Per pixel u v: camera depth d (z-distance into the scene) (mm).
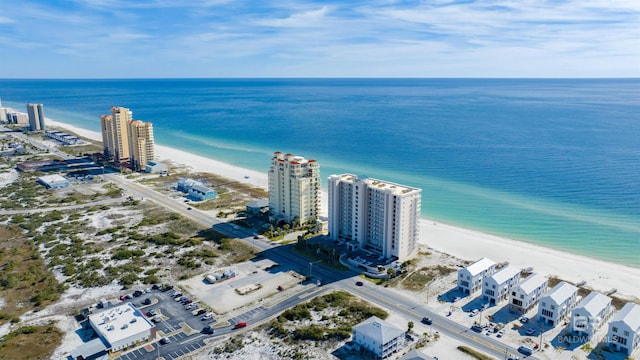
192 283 180250
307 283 180000
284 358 133875
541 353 135250
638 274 188875
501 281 163875
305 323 152000
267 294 171500
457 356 134125
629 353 134125
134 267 192250
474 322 152125
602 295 154875
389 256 199625
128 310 155750
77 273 188875
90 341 138875
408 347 138375
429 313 158000
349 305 162375
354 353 135875
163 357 135250
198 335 146375
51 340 143250
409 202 194750
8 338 143250
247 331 148125
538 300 157000
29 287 178000
